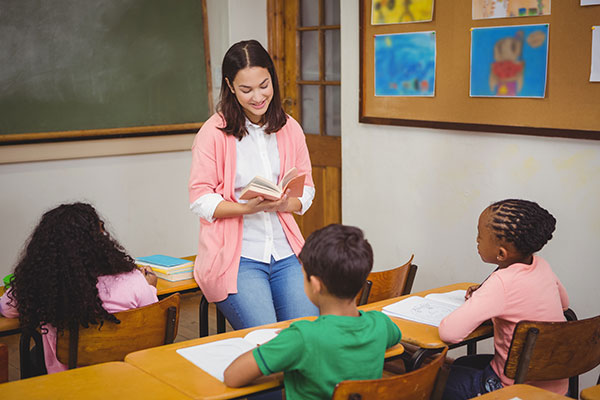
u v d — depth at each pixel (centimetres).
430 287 350
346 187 392
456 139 327
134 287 219
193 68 460
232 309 243
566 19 275
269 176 254
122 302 216
